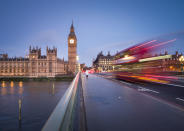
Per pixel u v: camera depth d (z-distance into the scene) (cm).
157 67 1981
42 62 14512
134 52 2094
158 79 1962
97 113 577
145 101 798
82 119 409
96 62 17038
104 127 434
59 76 14312
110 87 1418
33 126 4469
